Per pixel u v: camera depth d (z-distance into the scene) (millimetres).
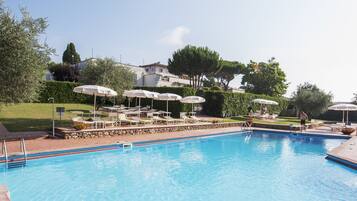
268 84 54562
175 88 28281
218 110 29891
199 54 43625
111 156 11531
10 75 10625
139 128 16453
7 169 8734
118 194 7262
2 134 12477
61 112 13211
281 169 10516
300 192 7883
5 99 11141
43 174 8523
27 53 11039
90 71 24375
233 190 7949
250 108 34094
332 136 19844
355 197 7520
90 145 11539
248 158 12523
